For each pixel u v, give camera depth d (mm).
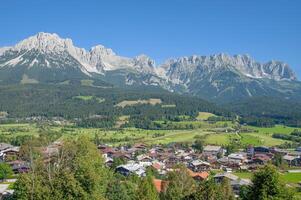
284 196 54844
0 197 103375
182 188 91875
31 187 64000
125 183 104062
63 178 64688
